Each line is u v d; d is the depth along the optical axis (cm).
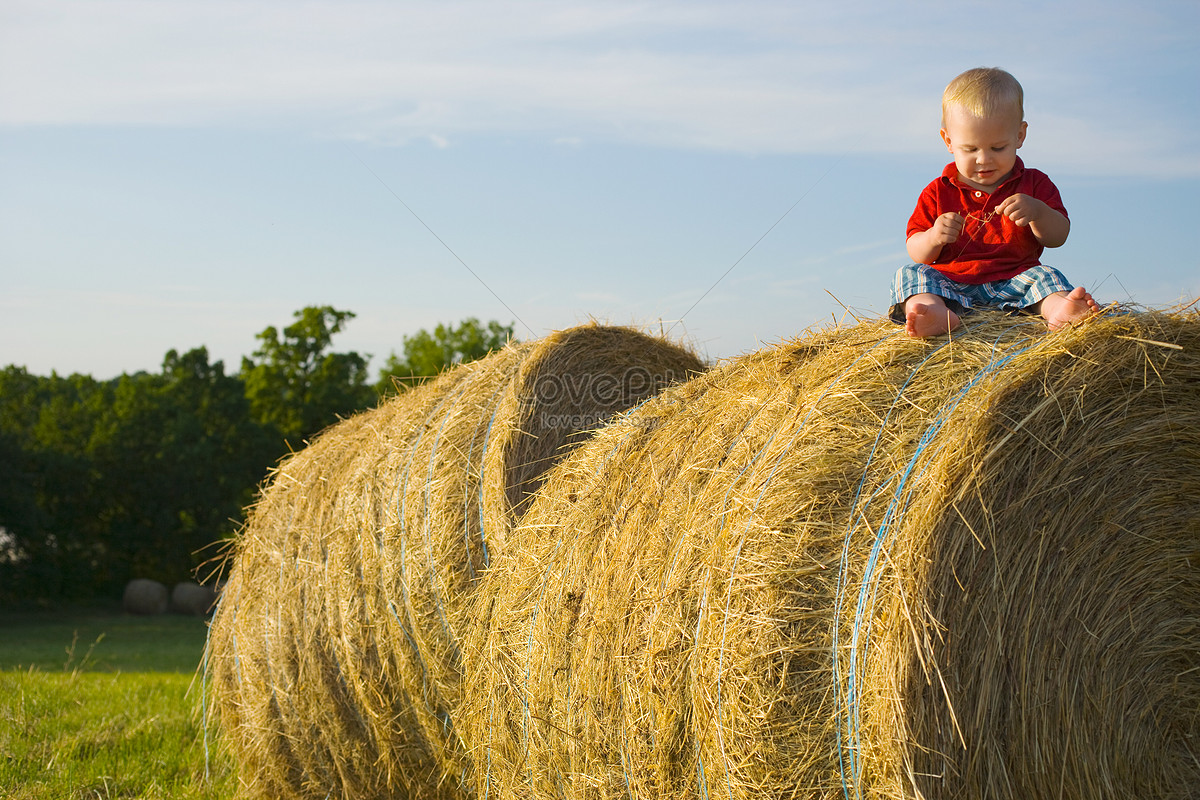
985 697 257
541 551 405
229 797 560
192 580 3759
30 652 1997
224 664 568
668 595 320
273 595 534
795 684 273
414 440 505
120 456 3650
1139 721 277
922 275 343
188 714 748
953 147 351
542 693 375
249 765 545
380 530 485
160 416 3784
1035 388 276
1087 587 273
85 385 4403
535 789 382
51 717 726
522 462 479
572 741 357
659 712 315
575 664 361
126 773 585
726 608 293
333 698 496
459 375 545
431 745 466
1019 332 308
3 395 4178
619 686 337
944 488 264
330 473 543
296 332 4131
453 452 481
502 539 450
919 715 252
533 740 380
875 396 303
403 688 467
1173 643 281
